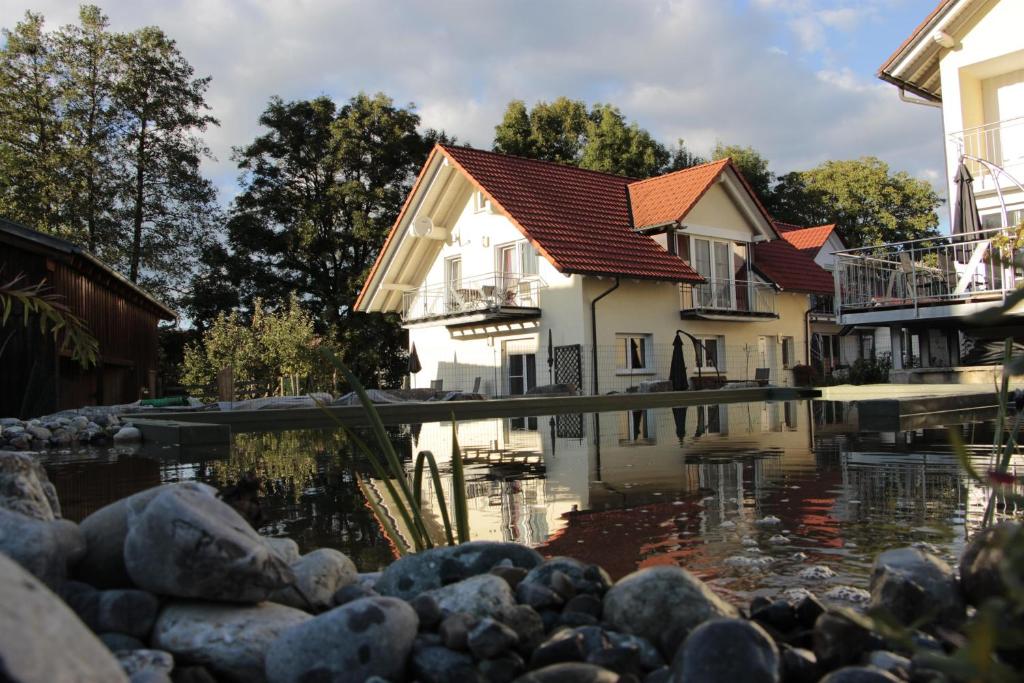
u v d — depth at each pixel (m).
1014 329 12.61
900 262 14.62
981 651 0.97
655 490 4.43
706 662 1.51
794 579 2.50
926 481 4.44
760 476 4.85
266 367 23.02
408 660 1.75
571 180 23.48
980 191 14.91
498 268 22.05
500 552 2.34
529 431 9.41
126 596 1.80
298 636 1.71
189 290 33.25
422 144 34.84
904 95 16.23
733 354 23.42
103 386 18.95
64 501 4.43
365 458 6.75
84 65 29.75
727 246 23.77
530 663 1.73
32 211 27.72
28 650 0.99
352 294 32.53
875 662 1.66
